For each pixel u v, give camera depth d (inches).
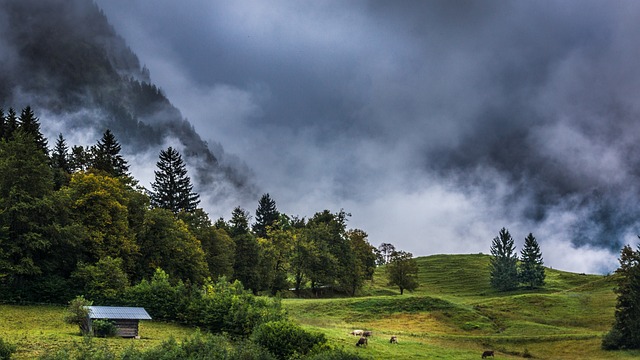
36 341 1813.5
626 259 3154.5
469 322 3710.6
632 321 2910.9
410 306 4030.5
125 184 3868.1
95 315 2116.1
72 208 3164.4
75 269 2999.5
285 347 1855.3
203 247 4256.9
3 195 2878.9
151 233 3555.6
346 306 4040.4
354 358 1694.1
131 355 1476.4
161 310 2679.6
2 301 2664.9
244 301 2512.3
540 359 2684.5
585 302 4335.6
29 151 3014.3
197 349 1577.3
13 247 2751.0
